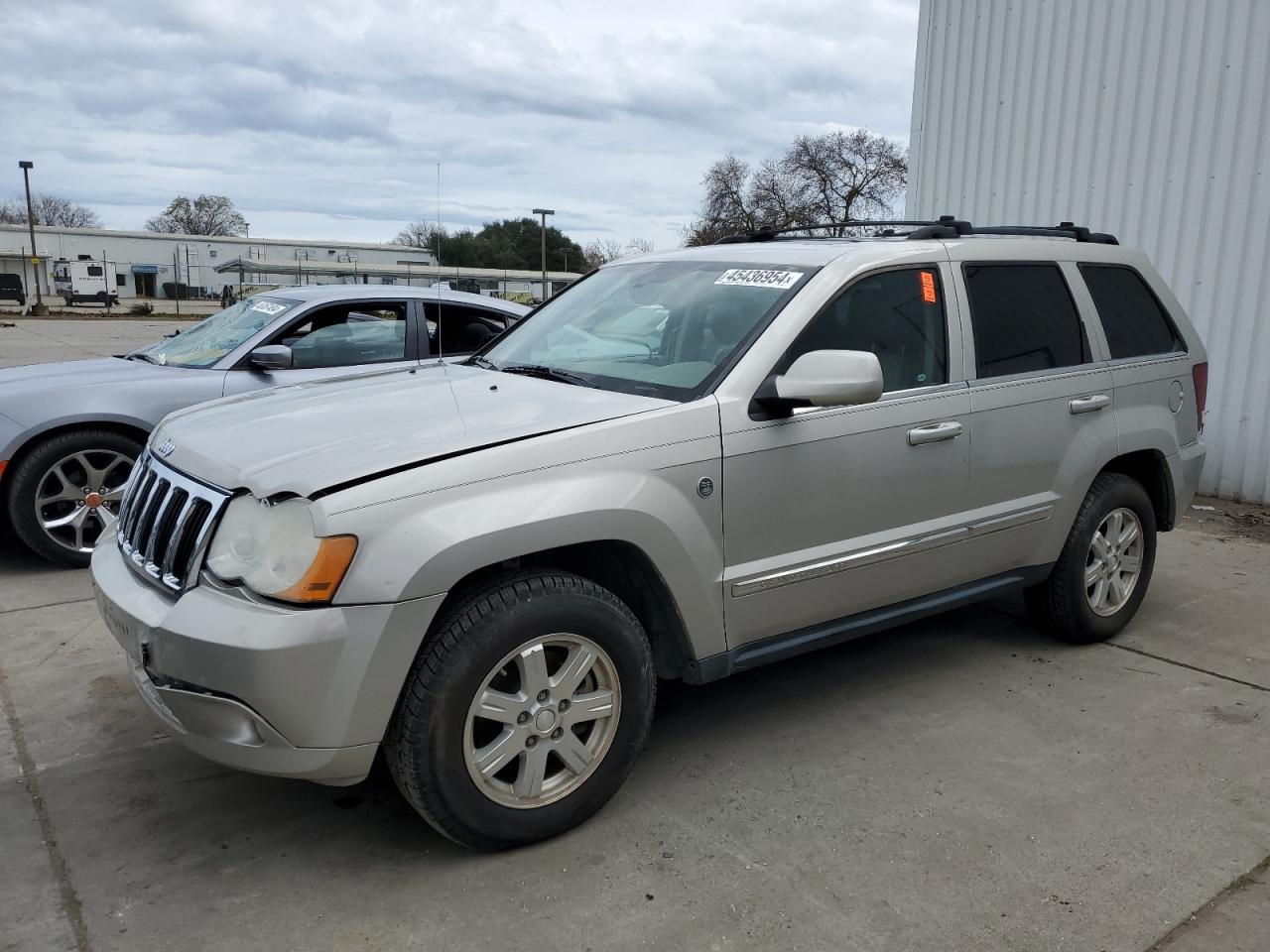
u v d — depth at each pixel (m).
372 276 45.75
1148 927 2.57
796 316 3.38
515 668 2.80
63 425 5.38
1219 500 7.79
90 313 48.16
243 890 2.69
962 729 3.72
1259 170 7.30
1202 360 4.98
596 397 3.22
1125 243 8.20
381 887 2.71
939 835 2.99
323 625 2.47
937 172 9.72
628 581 3.15
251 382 5.88
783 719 3.79
